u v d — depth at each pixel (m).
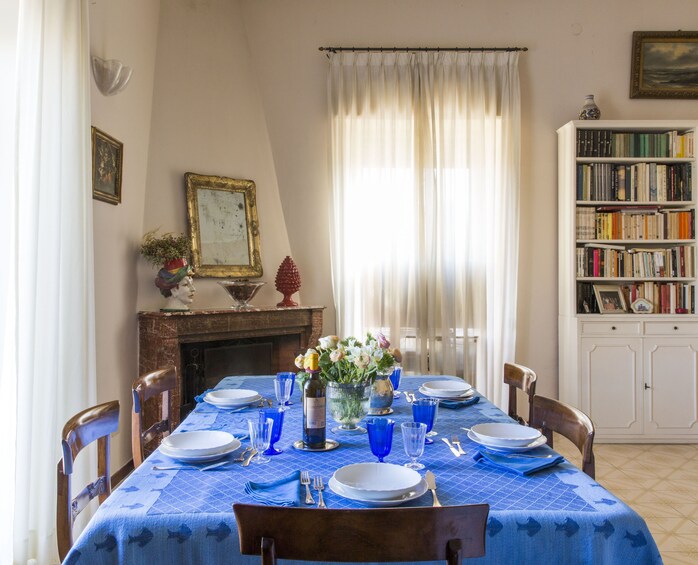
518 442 1.63
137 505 1.29
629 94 4.83
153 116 4.13
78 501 1.58
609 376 4.41
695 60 4.78
